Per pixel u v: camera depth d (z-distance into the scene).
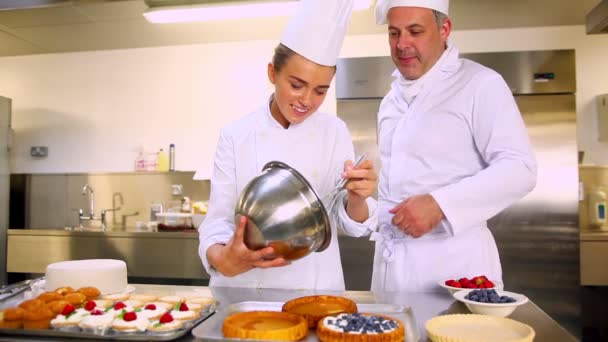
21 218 4.19
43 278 1.51
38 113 4.27
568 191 3.19
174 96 4.09
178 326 1.03
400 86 1.67
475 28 3.68
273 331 0.93
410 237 1.56
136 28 3.59
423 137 1.58
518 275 3.22
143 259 3.45
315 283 1.42
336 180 1.43
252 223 1.05
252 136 1.42
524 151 1.44
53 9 3.12
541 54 3.19
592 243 3.20
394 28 1.53
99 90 4.18
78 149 4.20
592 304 3.57
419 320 1.09
